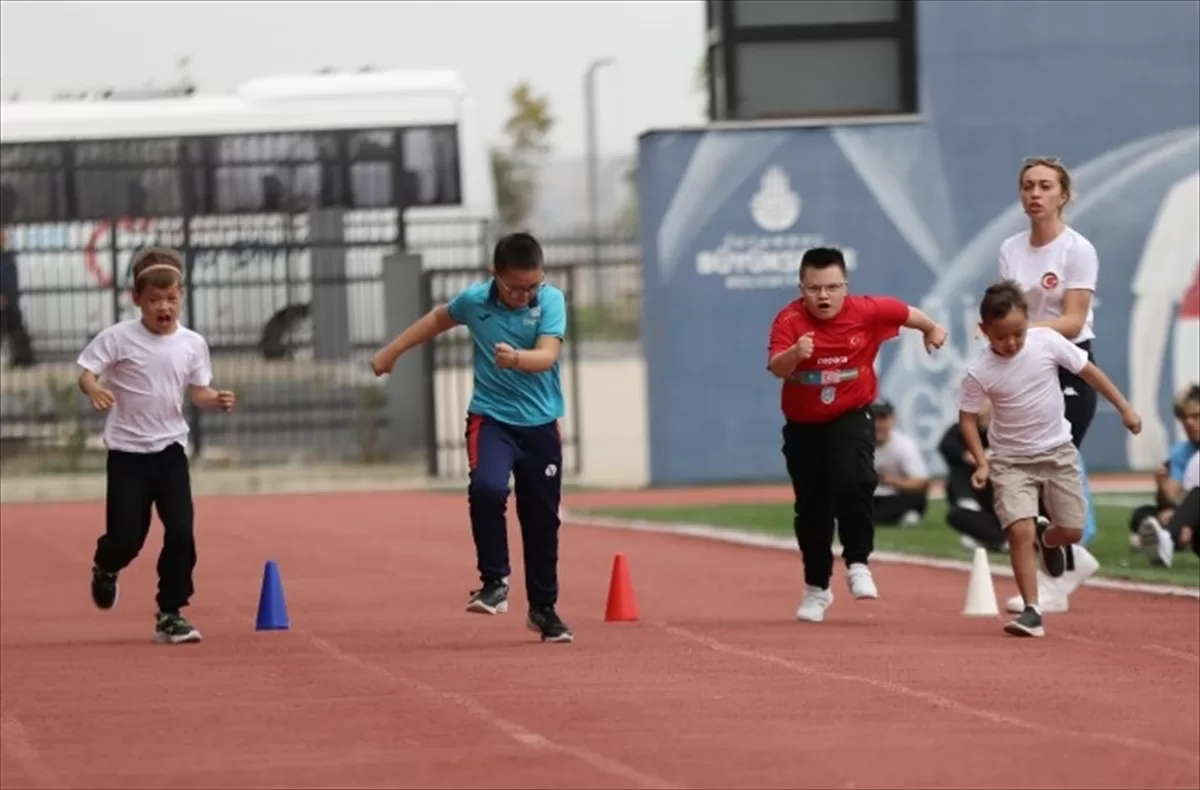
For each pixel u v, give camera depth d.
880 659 24.70
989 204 59.22
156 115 86.75
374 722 20.53
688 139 59.34
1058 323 28.58
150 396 27.91
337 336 73.81
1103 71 58.84
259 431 73.88
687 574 37.44
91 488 66.81
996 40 58.94
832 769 17.52
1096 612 29.67
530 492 26.67
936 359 59.28
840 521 28.41
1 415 75.12
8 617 33.06
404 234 75.31
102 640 28.97
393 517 53.28
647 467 64.75
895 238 59.28
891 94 59.62
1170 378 58.94
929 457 59.28
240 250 71.94
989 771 17.41
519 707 21.25
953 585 34.28
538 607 26.91
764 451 60.00
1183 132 58.91
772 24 59.59
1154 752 18.27
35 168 81.31
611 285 143.75
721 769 17.56
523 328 26.41
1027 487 27.41
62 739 20.00
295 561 41.94
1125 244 58.84
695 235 59.56
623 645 26.50
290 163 87.75
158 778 17.77
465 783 17.17
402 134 88.81
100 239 82.56
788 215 59.44
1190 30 58.72
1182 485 36.97
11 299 74.38
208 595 35.56
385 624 30.20
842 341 27.81
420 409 72.38
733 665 24.33
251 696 22.59
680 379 59.78
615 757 18.19
